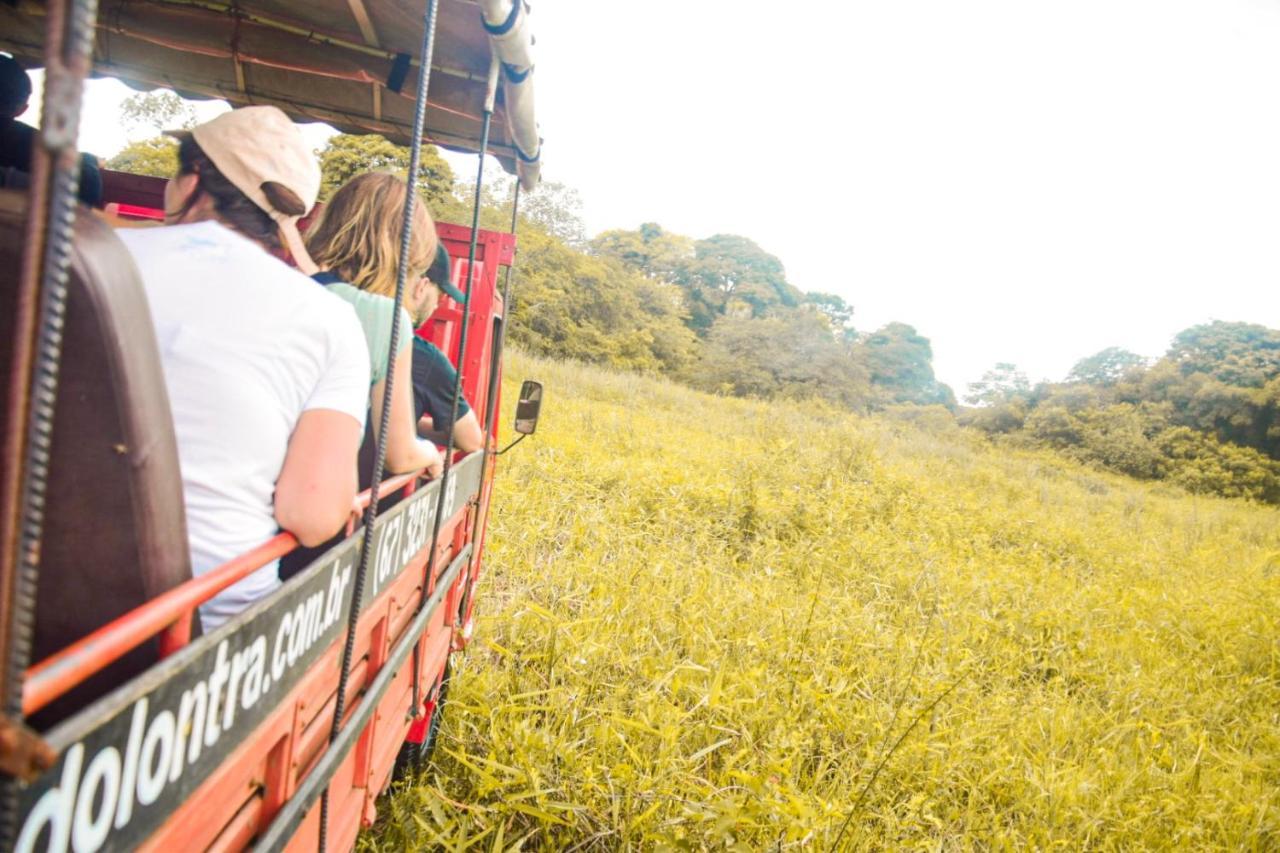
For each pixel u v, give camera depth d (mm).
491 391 3594
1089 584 8297
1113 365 53031
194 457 1401
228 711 1104
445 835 2754
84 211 1012
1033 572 8352
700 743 3625
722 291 68750
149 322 1043
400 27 2697
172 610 939
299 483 1524
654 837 2943
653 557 5777
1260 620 7145
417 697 2412
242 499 1449
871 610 5824
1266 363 44781
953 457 18984
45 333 595
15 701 617
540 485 7188
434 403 2678
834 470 10164
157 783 941
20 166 2326
